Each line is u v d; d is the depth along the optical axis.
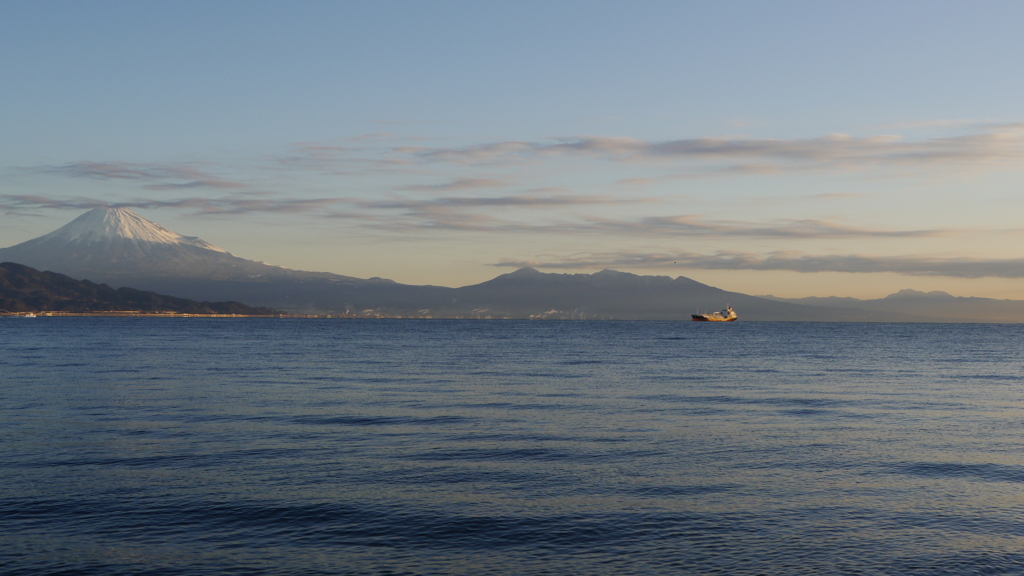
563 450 24.14
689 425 29.78
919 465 21.94
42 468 20.97
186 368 60.50
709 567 13.65
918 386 48.53
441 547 14.66
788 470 21.20
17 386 44.16
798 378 54.66
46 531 15.40
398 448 24.38
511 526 15.91
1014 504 17.69
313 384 46.84
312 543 14.84
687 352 99.12
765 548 14.62
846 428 29.12
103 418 30.86
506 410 34.31
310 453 23.41
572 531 15.61
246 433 27.20
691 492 18.66
